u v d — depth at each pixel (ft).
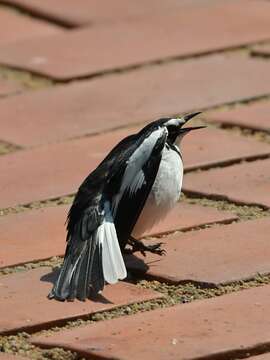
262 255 34.22
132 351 28.86
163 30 55.77
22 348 29.55
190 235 36.04
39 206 38.75
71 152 43.27
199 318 30.68
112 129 45.29
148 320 30.68
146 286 32.86
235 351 28.84
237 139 44.04
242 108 46.85
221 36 54.65
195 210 38.04
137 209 31.89
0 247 35.55
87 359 28.86
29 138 44.78
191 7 59.16
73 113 46.96
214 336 29.55
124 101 47.85
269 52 52.44
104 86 49.62
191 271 33.37
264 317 30.55
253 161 42.01
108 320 30.78
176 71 50.93
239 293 32.14
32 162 42.47
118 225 31.58
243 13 57.88
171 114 46.24
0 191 39.96
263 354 29.01
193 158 42.09
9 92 49.52
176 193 33.04
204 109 46.78
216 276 32.96
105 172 32.17
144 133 32.68
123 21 57.31
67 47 54.19
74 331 30.22
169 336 29.66
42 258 34.73
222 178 40.42
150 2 60.23
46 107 47.73
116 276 30.55
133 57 52.49
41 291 32.37
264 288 32.40
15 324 30.42
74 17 58.03
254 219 37.17
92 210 31.50
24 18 58.90
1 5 60.64
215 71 50.75
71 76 50.62
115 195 31.73
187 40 54.34
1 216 38.04
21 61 52.65
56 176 41.09
